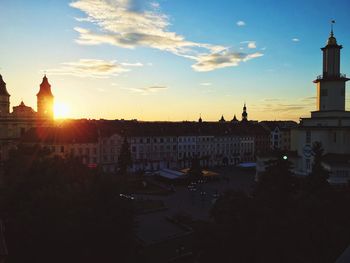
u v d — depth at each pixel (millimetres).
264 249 23016
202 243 27328
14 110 115562
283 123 178000
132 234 38594
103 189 38156
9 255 31641
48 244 32500
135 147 123188
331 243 22609
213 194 80812
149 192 81875
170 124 141250
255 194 31094
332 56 67438
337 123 65438
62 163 51438
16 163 51000
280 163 33438
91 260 34531
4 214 37438
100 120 137000
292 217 23859
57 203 35219
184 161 135500
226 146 149625
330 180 57969
